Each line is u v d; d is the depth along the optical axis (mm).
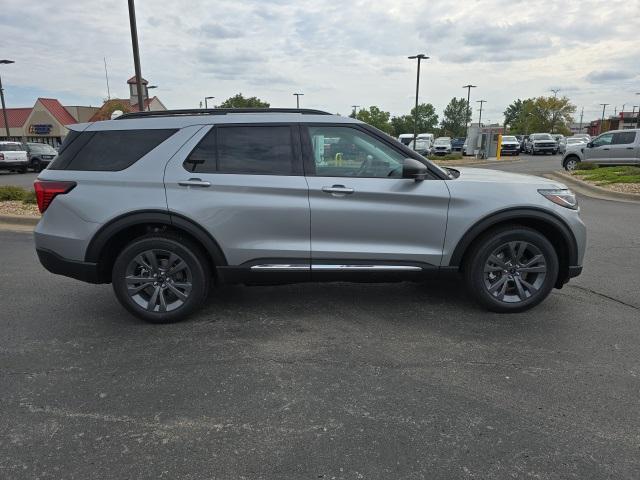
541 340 4004
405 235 4289
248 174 4223
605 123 83312
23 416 3014
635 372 3473
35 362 3727
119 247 4520
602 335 4090
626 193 12422
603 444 2691
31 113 53781
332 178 4230
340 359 3721
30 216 9570
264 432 2836
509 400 3131
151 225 4395
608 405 3061
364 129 4309
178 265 4340
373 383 3363
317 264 4305
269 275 4320
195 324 4434
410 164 4031
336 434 2809
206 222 4188
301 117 4328
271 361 3705
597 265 6191
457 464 2547
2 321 4543
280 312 4703
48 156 28141
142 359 3762
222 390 3297
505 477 2447
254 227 4227
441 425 2879
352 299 5039
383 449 2672
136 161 4262
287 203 4199
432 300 4980
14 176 24703
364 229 4258
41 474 2500
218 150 4277
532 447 2672
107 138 4355
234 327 4355
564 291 5199
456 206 4266
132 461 2598
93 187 4238
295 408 3074
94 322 4512
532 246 4398
